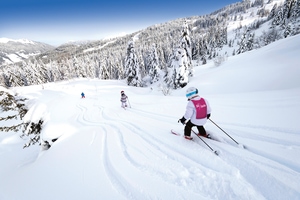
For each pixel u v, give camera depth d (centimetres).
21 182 394
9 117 1443
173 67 2820
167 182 255
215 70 2753
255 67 1984
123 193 244
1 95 1387
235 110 554
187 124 362
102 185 269
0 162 1116
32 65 5484
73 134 616
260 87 1511
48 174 363
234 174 253
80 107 1207
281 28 6950
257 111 512
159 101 1011
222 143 352
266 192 213
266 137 361
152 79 4831
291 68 1444
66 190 279
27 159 992
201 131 372
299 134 350
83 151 421
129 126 573
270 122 425
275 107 514
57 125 782
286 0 7356
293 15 6650
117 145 419
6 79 5453
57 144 580
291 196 201
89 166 337
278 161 280
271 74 1588
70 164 370
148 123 577
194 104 327
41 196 287
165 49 8125
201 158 309
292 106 494
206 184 241
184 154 331
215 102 698
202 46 7775
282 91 696
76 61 5878
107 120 718
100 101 1439
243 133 395
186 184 246
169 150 354
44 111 1118
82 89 3008
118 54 9775
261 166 261
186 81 2642
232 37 10125
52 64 6925
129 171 295
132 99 1318
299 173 236
